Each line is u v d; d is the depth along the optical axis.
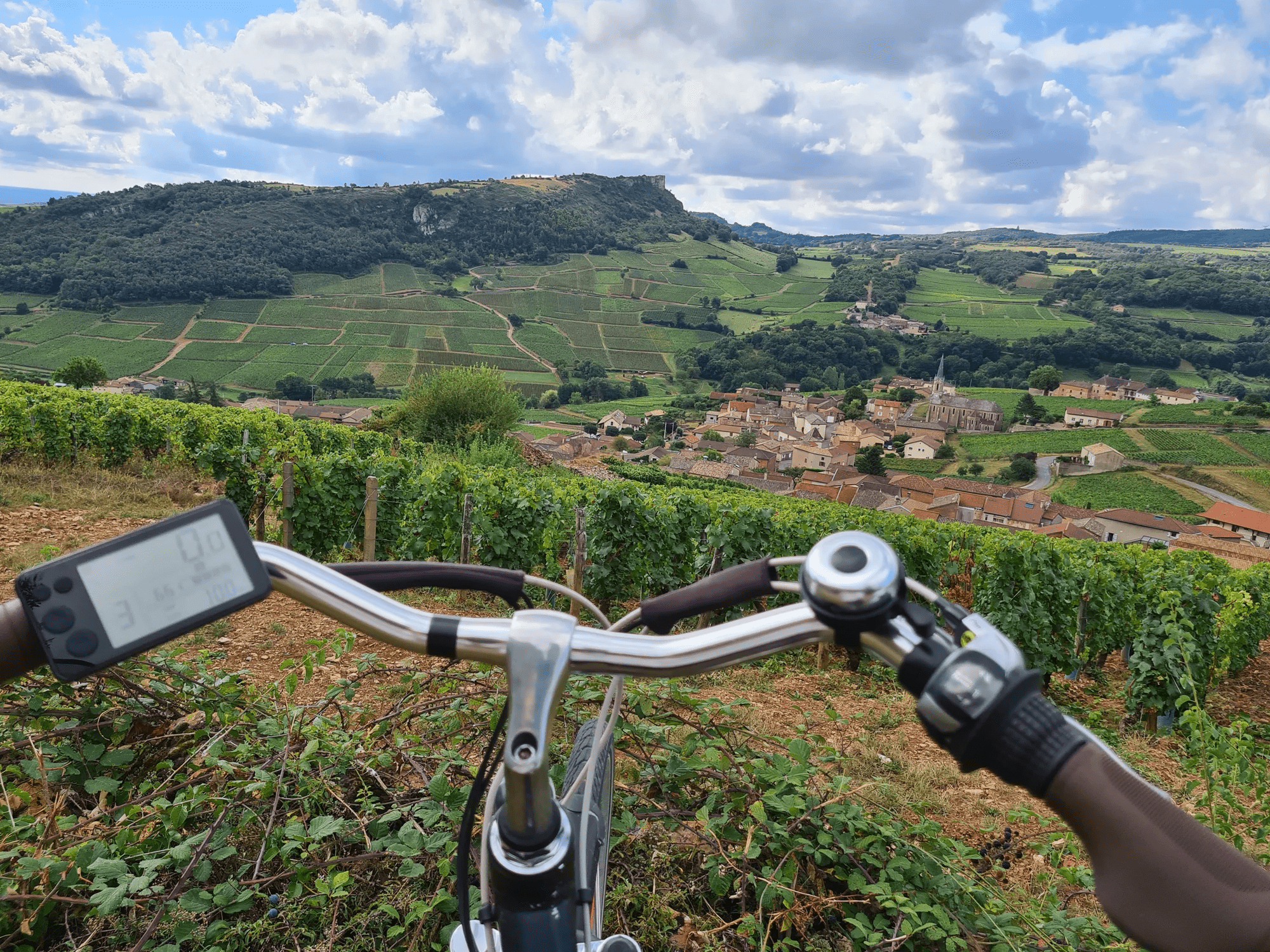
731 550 11.38
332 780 2.71
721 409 161.00
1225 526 85.81
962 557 13.03
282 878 2.38
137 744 2.94
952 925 2.52
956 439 135.88
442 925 2.27
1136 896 0.55
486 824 0.98
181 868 2.31
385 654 6.30
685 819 2.81
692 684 7.09
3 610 0.73
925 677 0.65
